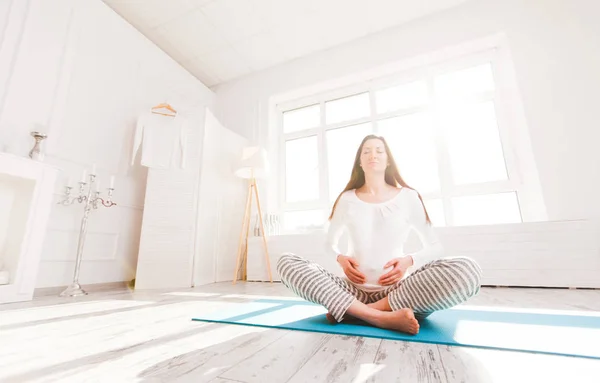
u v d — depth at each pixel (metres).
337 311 0.97
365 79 3.72
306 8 3.24
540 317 1.15
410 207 1.16
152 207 2.84
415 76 3.48
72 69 2.54
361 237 1.14
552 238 2.23
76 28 2.61
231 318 1.19
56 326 1.10
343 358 0.70
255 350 0.77
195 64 4.05
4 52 2.10
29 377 0.62
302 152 3.99
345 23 3.45
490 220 2.88
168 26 3.40
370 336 0.87
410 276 0.98
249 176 3.54
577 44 2.60
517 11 2.92
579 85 2.52
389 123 3.56
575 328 0.96
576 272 2.14
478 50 3.18
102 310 1.46
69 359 0.73
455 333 0.90
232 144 3.71
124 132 2.97
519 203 2.75
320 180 3.75
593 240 2.13
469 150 3.07
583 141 2.42
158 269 2.72
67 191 2.32
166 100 3.58
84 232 2.32
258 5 3.18
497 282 2.33
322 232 3.34
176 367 0.66
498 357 0.70
